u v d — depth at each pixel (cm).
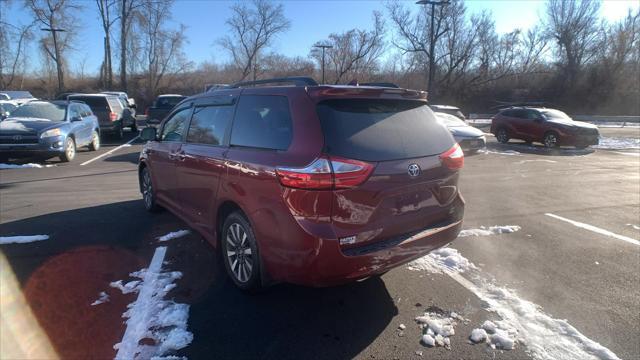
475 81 4672
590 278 415
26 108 1202
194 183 434
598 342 308
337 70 5000
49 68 4850
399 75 4803
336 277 298
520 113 1750
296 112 316
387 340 307
